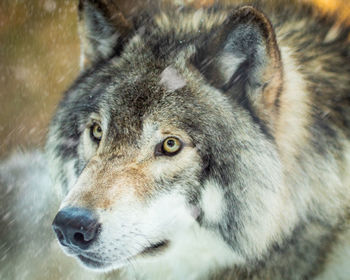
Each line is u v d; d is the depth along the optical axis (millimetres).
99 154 9586
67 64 23000
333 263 10102
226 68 9758
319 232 9961
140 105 9641
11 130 20703
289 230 9789
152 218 9227
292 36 11039
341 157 10078
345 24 11719
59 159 11234
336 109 10445
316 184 9836
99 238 8719
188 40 10539
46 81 22562
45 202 13977
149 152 9406
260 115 9594
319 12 11961
